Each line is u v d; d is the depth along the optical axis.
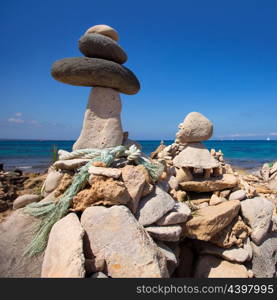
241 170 18.83
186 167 4.58
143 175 3.16
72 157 3.75
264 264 3.54
